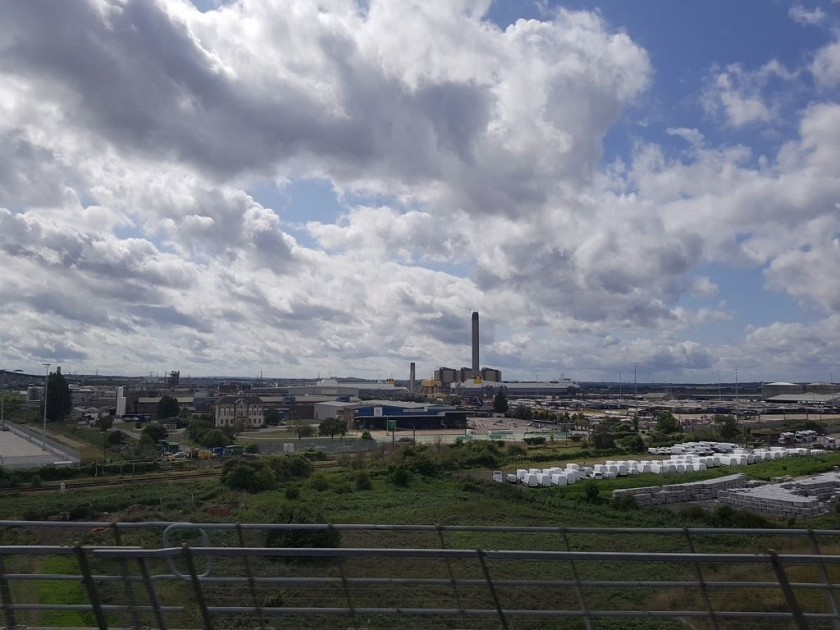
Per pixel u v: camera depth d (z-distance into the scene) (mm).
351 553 4508
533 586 4746
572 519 19594
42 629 4789
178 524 5020
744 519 19141
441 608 4816
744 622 4695
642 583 4734
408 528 4953
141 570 4492
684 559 4480
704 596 4773
